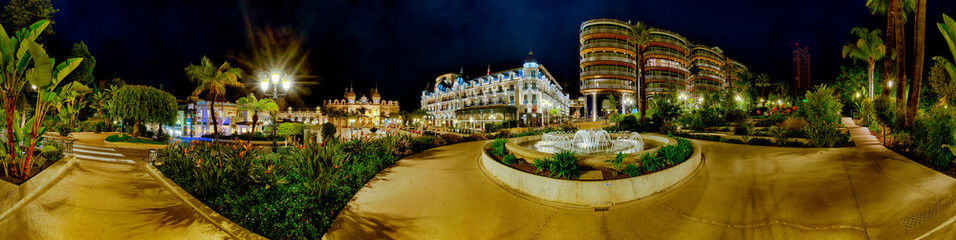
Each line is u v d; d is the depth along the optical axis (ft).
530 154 25.18
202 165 23.52
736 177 23.94
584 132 45.37
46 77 23.44
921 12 37.73
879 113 43.19
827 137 35.99
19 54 22.75
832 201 18.11
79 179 24.45
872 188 19.44
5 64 22.76
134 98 68.13
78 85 26.78
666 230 16.61
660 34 227.81
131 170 28.96
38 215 17.56
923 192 18.01
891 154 29.30
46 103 25.31
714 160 30.35
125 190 22.35
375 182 25.84
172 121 75.41
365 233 17.25
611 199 19.58
